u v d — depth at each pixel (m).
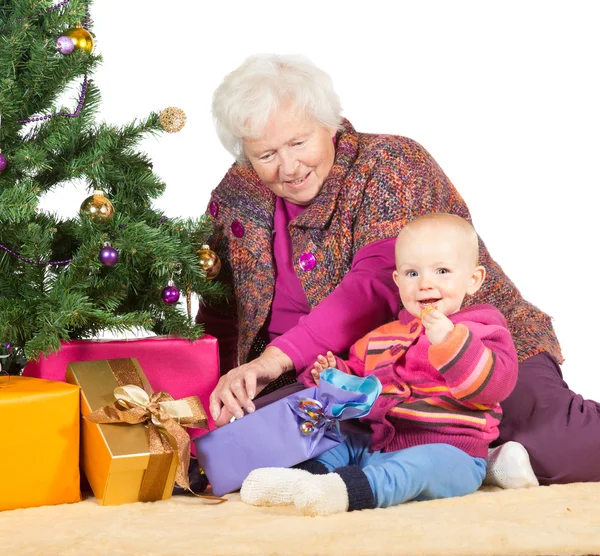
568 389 2.49
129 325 2.46
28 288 2.48
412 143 2.77
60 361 2.38
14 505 2.07
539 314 2.70
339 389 2.16
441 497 2.12
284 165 2.62
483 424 2.22
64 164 2.57
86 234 2.48
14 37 2.41
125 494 2.10
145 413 2.14
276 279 2.81
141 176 2.68
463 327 2.17
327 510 1.92
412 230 2.36
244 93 2.56
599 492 2.18
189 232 2.72
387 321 2.56
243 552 1.69
